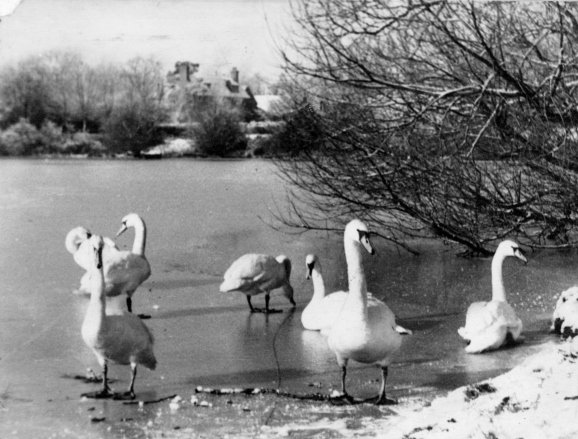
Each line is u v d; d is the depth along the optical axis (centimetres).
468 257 1856
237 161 5572
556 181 1574
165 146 6331
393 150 1730
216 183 3691
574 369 909
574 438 693
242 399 945
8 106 6669
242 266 1348
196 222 2436
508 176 1984
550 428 724
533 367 937
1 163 5294
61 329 1258
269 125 2369
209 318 1332
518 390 858
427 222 1723
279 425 858
